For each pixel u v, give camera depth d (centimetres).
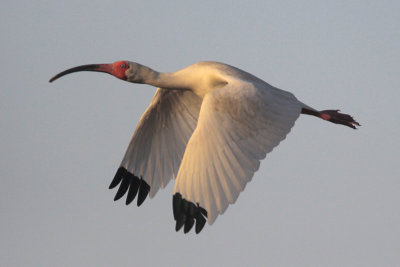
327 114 1571
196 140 1372
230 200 1323
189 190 1346
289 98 1480
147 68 1647
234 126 1377
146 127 1706
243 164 1352
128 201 1708
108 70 1669
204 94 1576
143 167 1714
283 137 1393
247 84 1432
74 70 1677
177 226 1334
